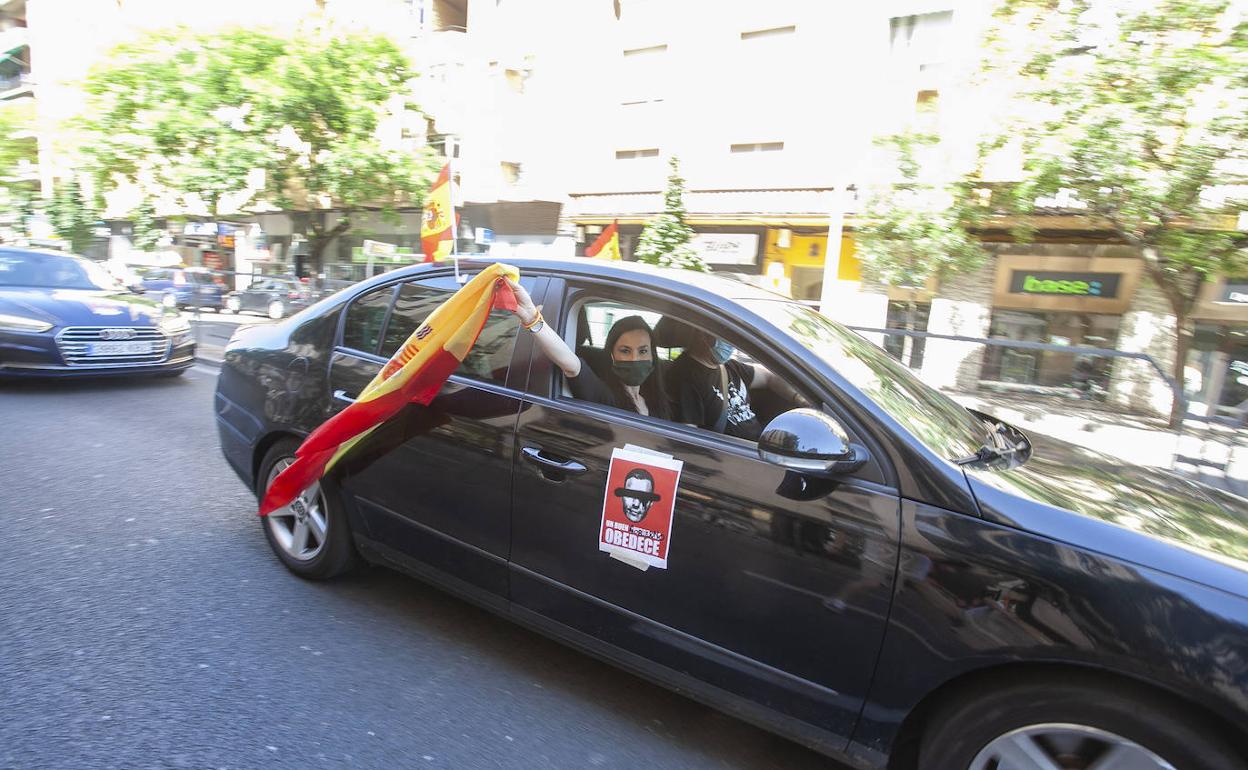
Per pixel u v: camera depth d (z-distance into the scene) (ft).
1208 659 4.99
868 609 6.19
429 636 9.70
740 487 6.82
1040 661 5.55
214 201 58.49
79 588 10.41
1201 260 28.45
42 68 107.65
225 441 11.82
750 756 7.75
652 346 8.96
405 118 66.49
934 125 36.76
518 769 7.27
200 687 8.24
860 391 6.90
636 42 57.82
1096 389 20.40
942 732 5.99
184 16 65.21
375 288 10.57
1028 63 30.22
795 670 6.59
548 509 7.95
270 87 52.70
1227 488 18.84
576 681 8.90
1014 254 43.29
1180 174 26.76
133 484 15.23
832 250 43.16
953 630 5.82
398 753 7.37
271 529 11.33
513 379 8.48
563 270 8.89
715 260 54.49
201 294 38.58
